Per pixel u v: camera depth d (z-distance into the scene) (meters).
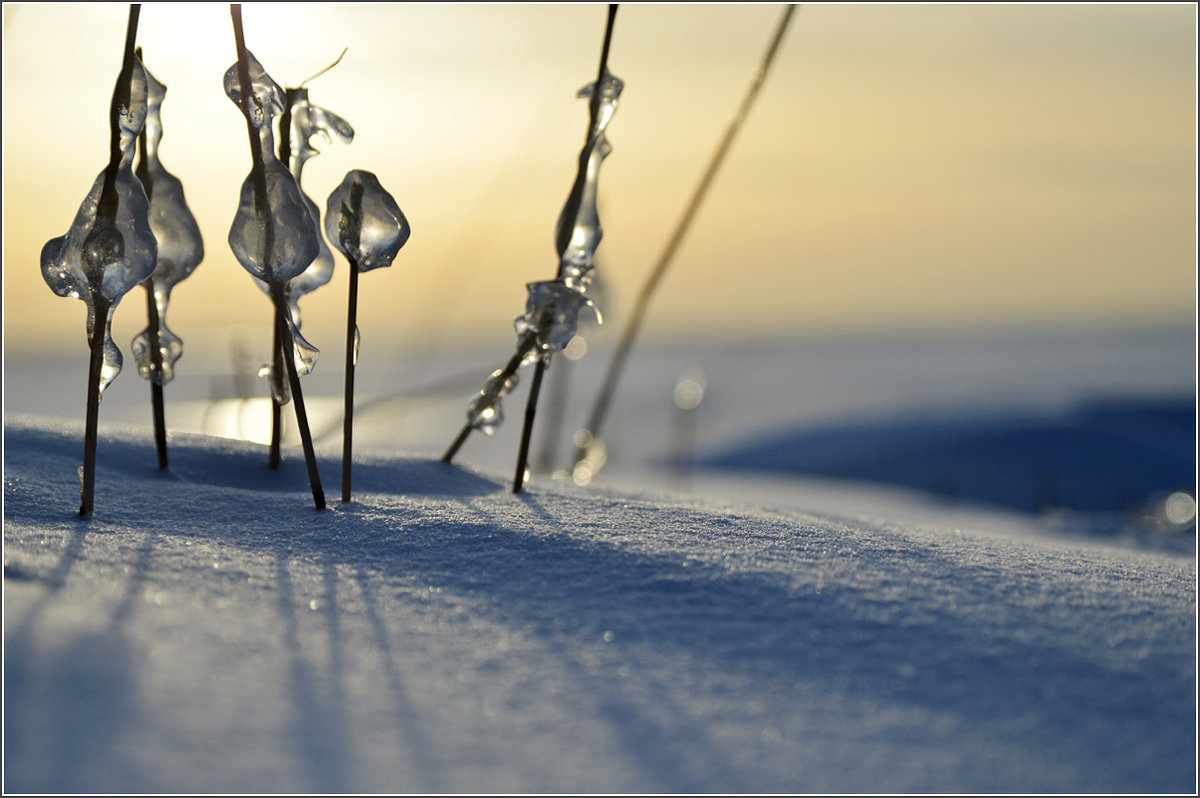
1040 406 3.84
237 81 0.83
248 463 0.94
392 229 0.86
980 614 0.77
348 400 0.87
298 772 0.61
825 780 0.64
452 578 0.79
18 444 0.91
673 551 0.81
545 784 0.62
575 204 0.91
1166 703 0.73
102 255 0.82
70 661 0.72
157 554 0.79
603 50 0.90
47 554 0.78
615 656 0.74
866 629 0.76
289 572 0.78
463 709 0.72
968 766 0.67
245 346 1.04
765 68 1.01
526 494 0.92
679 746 0.68
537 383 0.93
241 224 0.84
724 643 0.75
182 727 0.65
